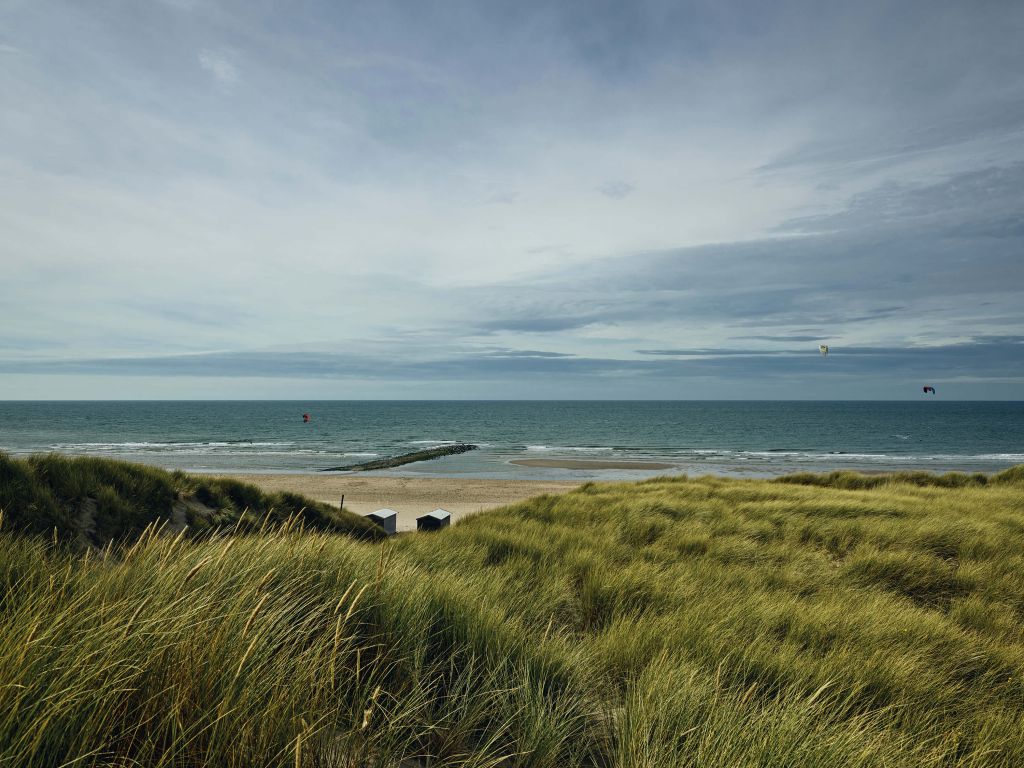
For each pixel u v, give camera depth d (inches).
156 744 77.9
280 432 4480.8
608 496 668.7
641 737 104.0
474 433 4537.4
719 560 372.8
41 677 76.7
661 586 258.2
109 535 318.7
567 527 464.8
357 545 257.6
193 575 121.6
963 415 7706.7
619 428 5137.8
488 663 133.3
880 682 157.9
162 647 85.7
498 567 274.2
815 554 392.2
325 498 1267.2
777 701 122.1
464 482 1606.8
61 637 87.3
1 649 79.2
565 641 169.5
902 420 6373.0
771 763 96.9
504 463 2332.7
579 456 2704.2
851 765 101.0
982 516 523.2
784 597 263.0
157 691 83.4
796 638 201.5
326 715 85.4
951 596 314.5
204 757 75.0
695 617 201.2
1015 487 816.3
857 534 448.8
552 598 233.9
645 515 524.7
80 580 117.4
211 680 84.2
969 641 208.4
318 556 169.9
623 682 148.7
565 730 109.3
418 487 1481.3
